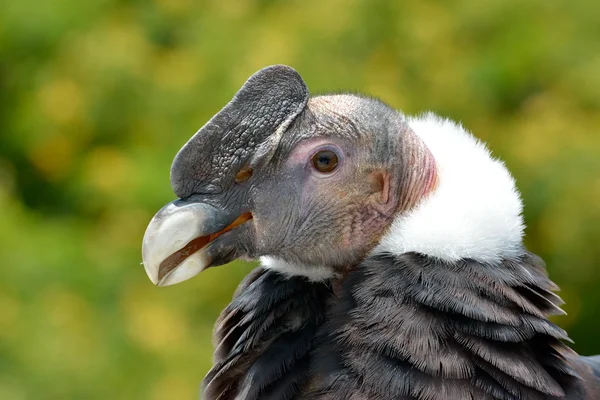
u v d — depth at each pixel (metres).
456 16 13.61
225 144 6.23
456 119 13.08
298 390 5.93
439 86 13.12
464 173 6.14
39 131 14.34
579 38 13.53
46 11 14.52
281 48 12.81
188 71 13.53
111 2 14.95
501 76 13.34
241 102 6.27
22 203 14.19
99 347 11.95
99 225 13.57
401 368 5.67
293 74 6.33
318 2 13.45
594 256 12.69
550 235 12.66
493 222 5.95
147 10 14.66
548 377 5.85
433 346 5.68
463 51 13.53
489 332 5.73
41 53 14.62
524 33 13.46
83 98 14.15
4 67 14.83
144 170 13.16
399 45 13.32
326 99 6.52
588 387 6.36
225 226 6.30
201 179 6.24
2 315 11.98
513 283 5.88
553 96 13.41
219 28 13.55
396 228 6.13
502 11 13.55
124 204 13.09
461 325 5.73
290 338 6.14
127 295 12.57
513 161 12.96
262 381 6.00
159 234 6.13
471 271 5.85
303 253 6.37
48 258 12.56
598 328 13.48
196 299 12.44
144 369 11.87
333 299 6.22
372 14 13.34
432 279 5.83
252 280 6.70
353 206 6.37
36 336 11.85
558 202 12.57
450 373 5.63
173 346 12.02
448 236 5.89
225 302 12.42
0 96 14.80
